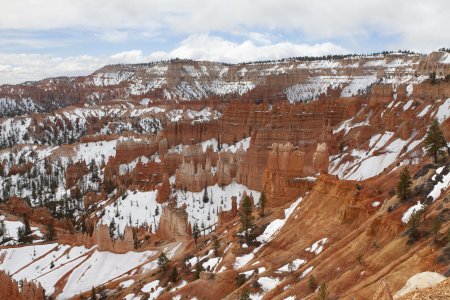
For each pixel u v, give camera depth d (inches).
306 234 4480.8
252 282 3949.3
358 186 4537.4
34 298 5541.3
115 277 6087.6
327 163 7534.5
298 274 3762.3
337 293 3117.6
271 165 6387.8
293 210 5113.2
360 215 4175.7
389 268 2933.1
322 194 4874.5
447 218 3102.9
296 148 7810.0
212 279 4271.7
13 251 7317.9
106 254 6584.6
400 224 3410.4
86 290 5969.5
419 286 1681.8
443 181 3678.6
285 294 3489.2
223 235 5679.1
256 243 4817.9
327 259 3656.5
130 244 6614.2
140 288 5187.0
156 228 7844.5
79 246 7121.1
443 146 4685.0
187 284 4343.0
